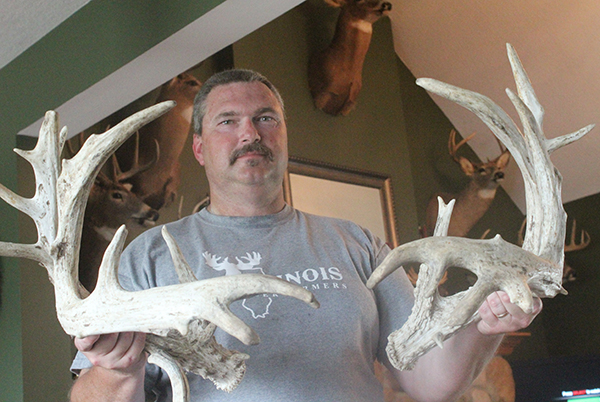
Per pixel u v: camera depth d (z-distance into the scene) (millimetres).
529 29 5336
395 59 5375
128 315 937
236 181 1606
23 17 2502
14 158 2814
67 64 2557
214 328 1060
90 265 3426
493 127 1133
